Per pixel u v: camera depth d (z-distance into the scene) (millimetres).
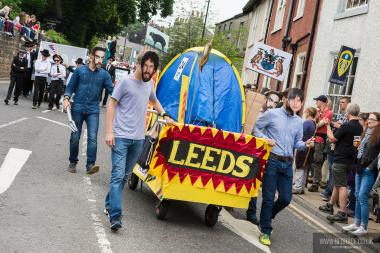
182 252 5734
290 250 6762
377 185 7703
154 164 6629
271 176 6797
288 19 20422
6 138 10297
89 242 5387
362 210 7992
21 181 7320
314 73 16000
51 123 13617
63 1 41812
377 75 11977
